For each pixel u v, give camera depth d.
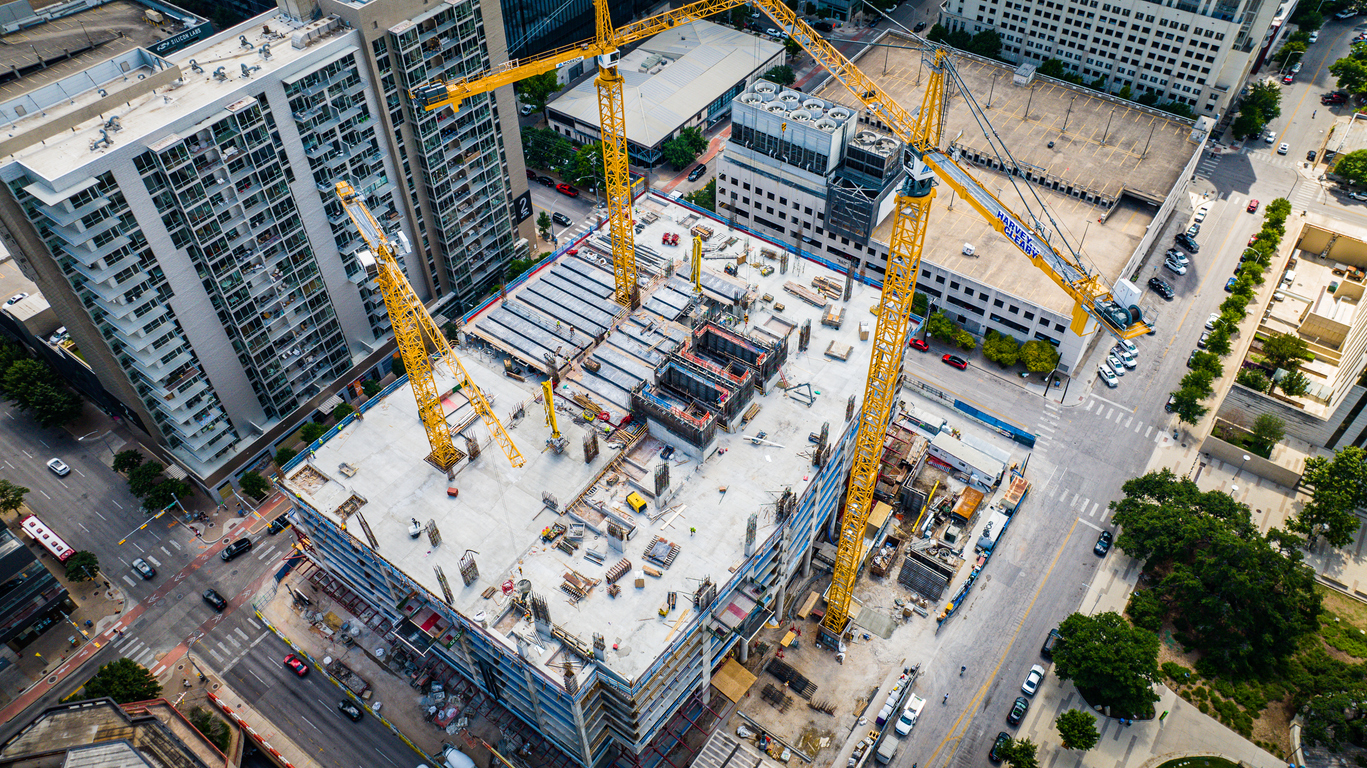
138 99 142.38
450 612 126.19
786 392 154.25
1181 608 154.50
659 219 195.75
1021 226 125.62
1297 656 149.50
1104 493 174.38
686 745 140.75
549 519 137.75
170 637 155.75
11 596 148.25
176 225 144.62
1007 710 144.50
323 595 160.50
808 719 143.75
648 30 158.50
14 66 184.00
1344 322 194.00
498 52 184.62
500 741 142.12
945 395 188.62
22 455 183.62
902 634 154.12
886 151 196.25
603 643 117.25
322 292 174.38
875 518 165.75
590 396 156.12
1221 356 195.88
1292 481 172.50
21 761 124.62
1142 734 141.25
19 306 182.75
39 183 128.38
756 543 131.00
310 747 142.12
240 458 173.88
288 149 155.25
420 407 137.25
